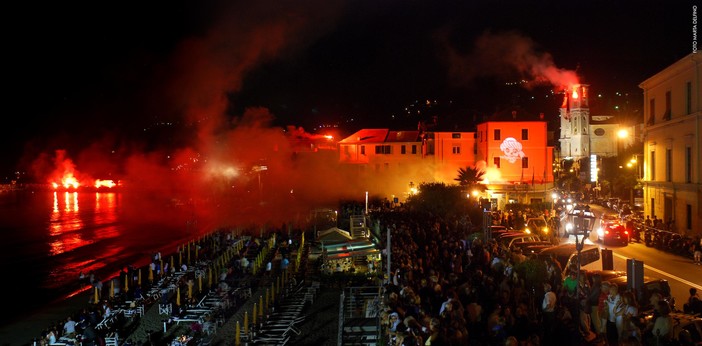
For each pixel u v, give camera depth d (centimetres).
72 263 6281
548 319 1772
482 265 2669
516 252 2889
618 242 4147
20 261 6500
